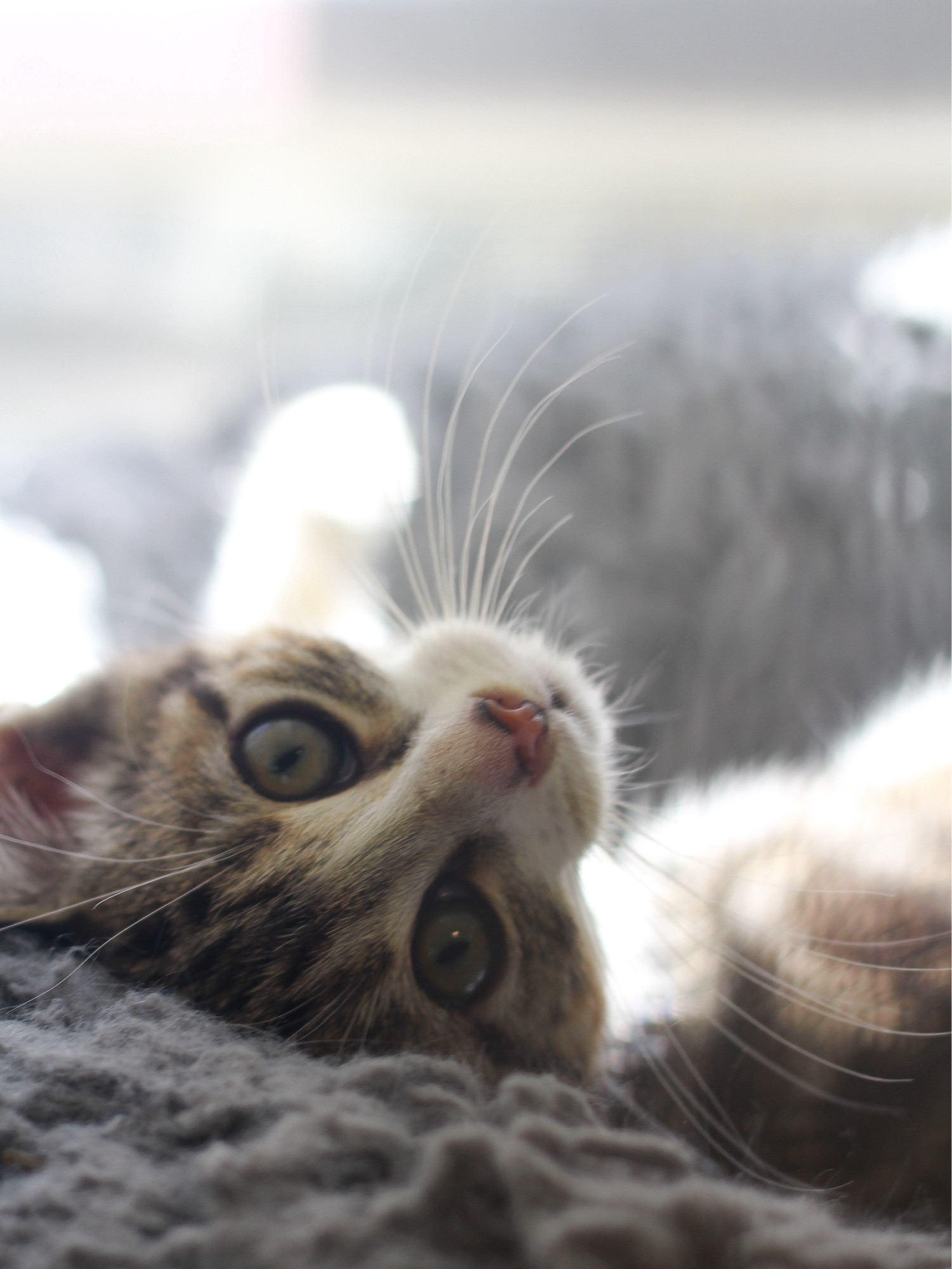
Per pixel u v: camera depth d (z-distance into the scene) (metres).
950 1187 0.19
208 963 0.18
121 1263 0.11
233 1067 0.15
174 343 0.61
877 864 0.23
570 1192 0.12
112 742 0.21
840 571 0.33
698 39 0.51
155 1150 0.13
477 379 0.36
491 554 0.33
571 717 0.21
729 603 0.33
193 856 0.18
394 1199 0.12
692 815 0.27
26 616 0.36
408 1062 0.15
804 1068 0.21
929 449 0.33
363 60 0.53
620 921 0.24
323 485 0.36
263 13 0.53
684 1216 0.11
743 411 0.34
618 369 0.35
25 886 0.19
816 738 0.31
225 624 0.29
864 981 0.21
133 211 0.58
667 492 0.34
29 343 0.61
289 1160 0.12
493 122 0.53
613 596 0.33
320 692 0.20
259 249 0.58
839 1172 0.20
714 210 0.53
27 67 0.54
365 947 0.18
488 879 0.19
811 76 0.51
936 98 0.50
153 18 0.53
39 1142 0.13
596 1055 0.21
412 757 0.19
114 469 0.42
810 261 0.39
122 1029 0.15
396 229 0.55
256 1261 0.11
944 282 0.35
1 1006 0.16
